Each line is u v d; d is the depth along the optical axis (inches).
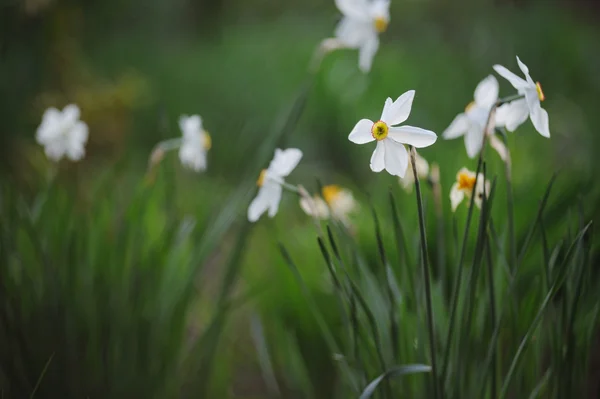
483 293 36.1
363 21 41.8
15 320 37.7
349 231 39.7
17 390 38.2
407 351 35.8
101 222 41.6
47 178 43.8
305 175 74.8
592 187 41.1
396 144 31.8
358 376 36.6
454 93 93.2
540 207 33.8
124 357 39.2
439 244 37.0
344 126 84.6
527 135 56.9
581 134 74.1
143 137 89.1
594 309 35.0
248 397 45.3
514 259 35.0
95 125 69.4
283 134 41.4
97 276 39.2
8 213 40.4
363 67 42.3
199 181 52.2
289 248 46.0
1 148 59.7
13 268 39.9
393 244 43.0
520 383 35.0
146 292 39.3
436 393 33.5
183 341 42.2
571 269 34.4
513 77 33.5
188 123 41.1
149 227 45.4
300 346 43.9
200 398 40.8
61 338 38.2
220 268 51.7
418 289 35.3
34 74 68.8
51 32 69.8
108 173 43.4
